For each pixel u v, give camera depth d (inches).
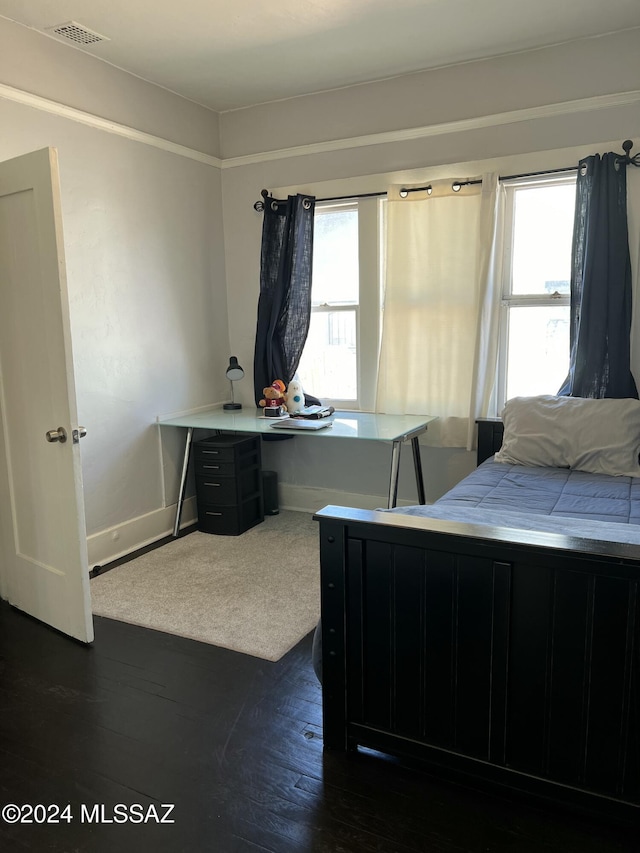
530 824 63.5
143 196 141.9
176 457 156.9
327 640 71.9
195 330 160.7
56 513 101.0
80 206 126.9
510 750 64.4
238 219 166.2
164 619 109.0
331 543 69.0
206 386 165.9
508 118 132.3
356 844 61.5
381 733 71.2
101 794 68.9
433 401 147.7
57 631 106.0
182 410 157.9
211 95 151.1
